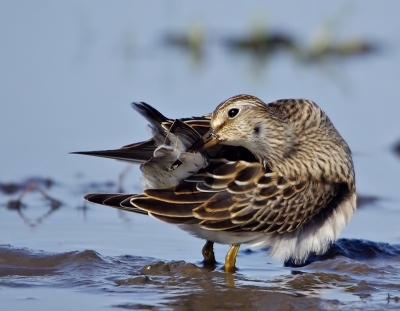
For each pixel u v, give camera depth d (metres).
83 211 14.72
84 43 23.86
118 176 16.56
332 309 10.28
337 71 22.77
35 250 12.38
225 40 25.08
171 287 11.13
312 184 12.58
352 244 13.12
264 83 21.44
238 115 12.34
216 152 12.64
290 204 12.41
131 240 13.30
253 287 11.21
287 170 12.47
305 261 12.68
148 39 24.80
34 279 11.37
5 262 11.91
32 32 24.23
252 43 24.75
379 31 25.38
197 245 13.27
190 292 10.94
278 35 25.00
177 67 22.88
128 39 23.98
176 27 25.50
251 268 12.29
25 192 14.89
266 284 11.37
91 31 24.42
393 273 11.86
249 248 13.45
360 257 12.71
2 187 15.68
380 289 11.10
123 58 23.36
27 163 16.92
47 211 14.66
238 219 12.15
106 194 12.04
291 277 11.71
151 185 12.22
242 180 12.22
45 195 14.96
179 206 11.98
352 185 12.98
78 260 12.04
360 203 15.21
